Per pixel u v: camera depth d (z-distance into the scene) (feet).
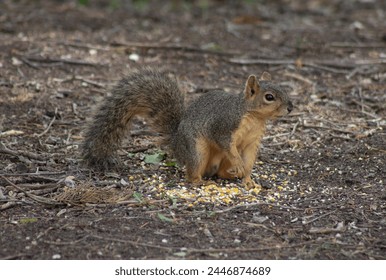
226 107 35.40
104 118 38.01
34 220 30.81
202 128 35.81
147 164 38.96
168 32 64.95
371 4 79.77
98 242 29.07
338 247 29.40
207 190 35.09
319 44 62.75
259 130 35.96
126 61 56.34
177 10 75.05
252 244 29.43
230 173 37.68
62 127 43.83
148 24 67.62
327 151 41.47
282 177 37.68
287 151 41.63
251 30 67.15
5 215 31.50
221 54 58.75
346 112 47.98
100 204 32.86
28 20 65.36
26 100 47.42
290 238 30.14
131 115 38.47
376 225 31.68
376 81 54.19
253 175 37.86
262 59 58.18
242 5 78.48
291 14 75.41
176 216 31.91
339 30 67.92
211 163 37.40
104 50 58.29
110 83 51.34
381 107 48.47
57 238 29.30
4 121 43.91
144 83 38.11
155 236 29.81
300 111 47.78
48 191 34.17
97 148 37.96
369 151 41.14
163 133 38.24
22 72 52.26
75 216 31.58
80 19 67.36
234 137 35.27
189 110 36.73
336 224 31.63
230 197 34.45
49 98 48.08
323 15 75.05
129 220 31.24
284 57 58.95
